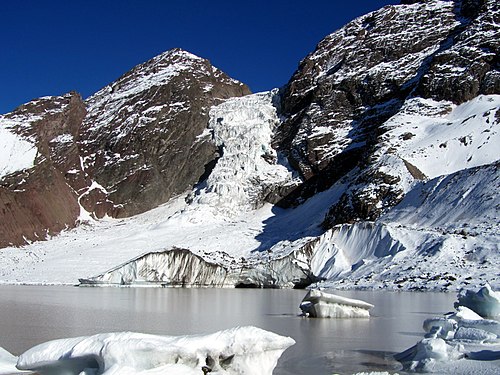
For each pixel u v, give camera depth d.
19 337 29.95
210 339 16.84
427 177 93.88
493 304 31.84
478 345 23.69
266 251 94.69
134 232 119.56
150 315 41.53
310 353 25.56
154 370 15.23
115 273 86.94
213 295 67.00
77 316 40.66
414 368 21.53
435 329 26.22
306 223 107.00
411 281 63.88
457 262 65.44
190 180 144.88
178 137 152.12
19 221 117.94
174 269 87.81
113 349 15.56
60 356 16.17
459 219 76.00
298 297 63.31
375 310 43.62
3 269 99.06
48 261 101.62
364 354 25.25
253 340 17.27
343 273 77.44
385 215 87.69
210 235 108.56
